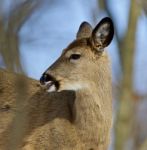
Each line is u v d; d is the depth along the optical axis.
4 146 13.69
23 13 9.63
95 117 13.08
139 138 22.88
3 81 14.04
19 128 8.44
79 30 14.09
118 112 19.20
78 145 13.26
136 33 19.80
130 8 19.73
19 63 8.77
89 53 13.29
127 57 19.69
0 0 8.84
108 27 13.34
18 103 7.95
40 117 13.53
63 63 13.23
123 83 19.45
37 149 13.41
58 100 13.58
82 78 13.17
